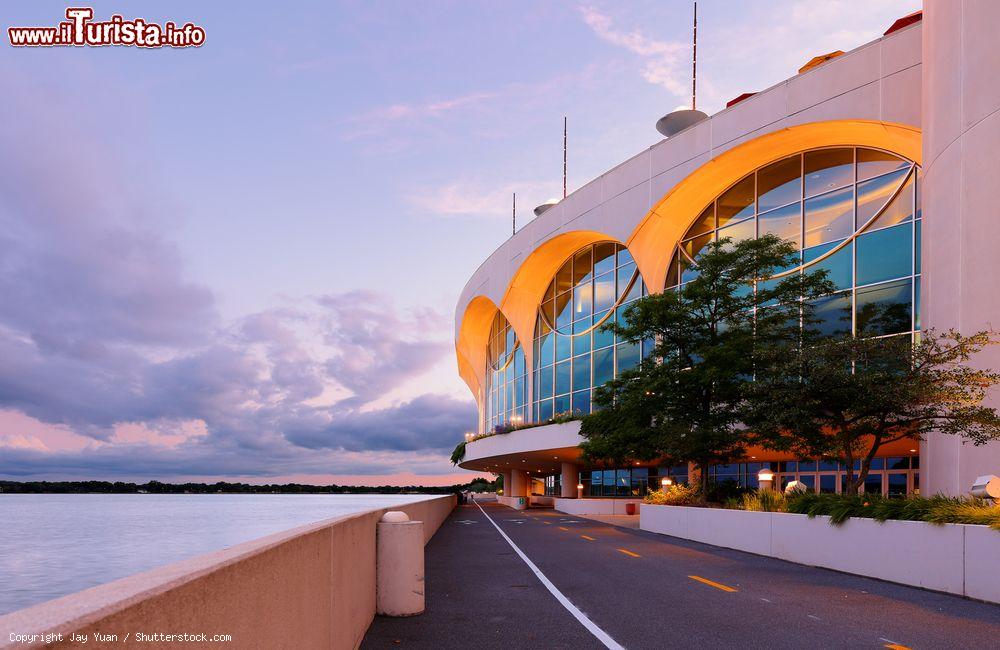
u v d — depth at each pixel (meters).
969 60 16.55
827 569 13.34
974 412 14.58
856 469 30.17
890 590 10.67
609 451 25.55
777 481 33.62
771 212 31.17
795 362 16.59
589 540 20.12
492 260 54.38
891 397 15.22
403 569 8.45
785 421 17.20
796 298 23.00
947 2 17.59
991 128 15.78
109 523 139.75
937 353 15.38
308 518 135.62
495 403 61.56
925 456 18.17
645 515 25.38
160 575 2.42
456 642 6.98
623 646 6.88
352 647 6.36
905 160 26.17
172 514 183.00
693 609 8.92
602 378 41.50
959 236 16.59
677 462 25.14
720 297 24.02
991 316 15.45
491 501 90.88
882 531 11.90
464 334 69.44
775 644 7.04
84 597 1.98
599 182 39.50
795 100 28.19
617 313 40.78
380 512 8.87
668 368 23.69
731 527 17.70
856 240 27.17
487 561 14.48
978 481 11.92
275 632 3.52
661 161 34.78
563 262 46.88
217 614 2.65
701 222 35.00
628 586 10.94
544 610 8.80
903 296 25.25
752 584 11.24
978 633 7.60
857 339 16.53
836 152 28.78
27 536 103.62
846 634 7.52
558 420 40.78
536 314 50.16
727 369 22.09
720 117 31.48
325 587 5.07
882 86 25.44
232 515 165.12
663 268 36.62
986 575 9.62
